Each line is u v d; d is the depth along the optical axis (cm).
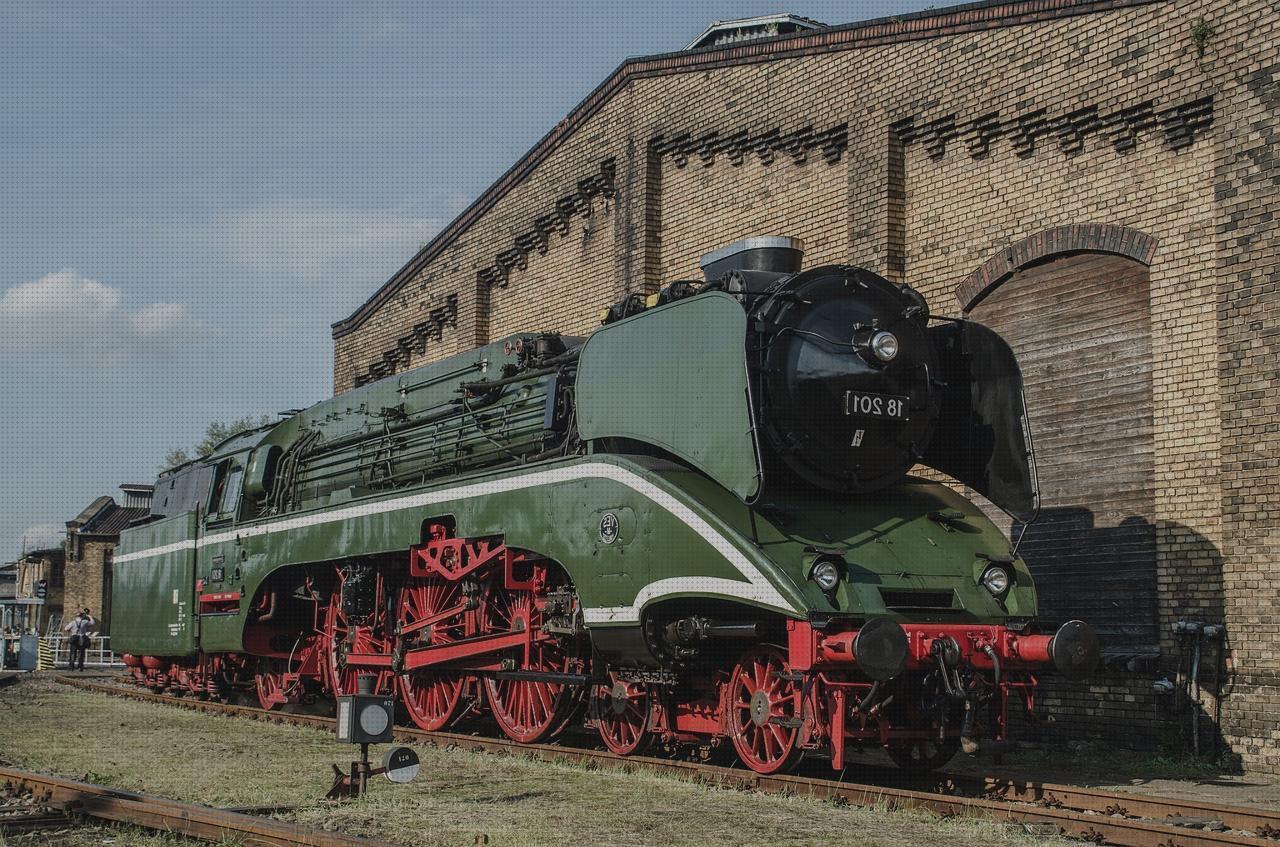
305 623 1553
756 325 893
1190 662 1062
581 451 1028
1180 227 1101
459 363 1270
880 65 1351
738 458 863
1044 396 1216
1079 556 1177
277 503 1543
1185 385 1091
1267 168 1026
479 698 1159
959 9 1277
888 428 938
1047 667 892
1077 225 1177
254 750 1043
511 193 1889
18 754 1002
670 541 891
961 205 1280
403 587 1288
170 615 1731
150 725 1283
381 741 784
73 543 5081
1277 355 1009
